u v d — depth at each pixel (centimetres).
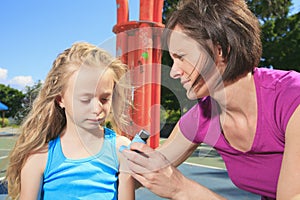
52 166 160
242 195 446
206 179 554
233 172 176
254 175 167
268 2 1750
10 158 173
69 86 153
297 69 1798
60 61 161
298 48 1773
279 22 1838
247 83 144
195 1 133
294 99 134
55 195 157
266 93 143
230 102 145
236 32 133
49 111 170
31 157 163
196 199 136
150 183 132
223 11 132
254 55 139
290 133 132
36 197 160
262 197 190
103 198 152
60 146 163
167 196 135
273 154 154
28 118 173
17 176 171
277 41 1800
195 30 129
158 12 395
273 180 163
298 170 126
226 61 137
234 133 156
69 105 154
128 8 385
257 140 150
